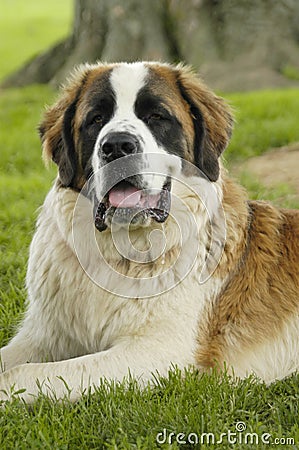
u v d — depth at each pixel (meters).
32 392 7.32
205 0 31.22
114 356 7.61
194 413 6.75
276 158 18.14
